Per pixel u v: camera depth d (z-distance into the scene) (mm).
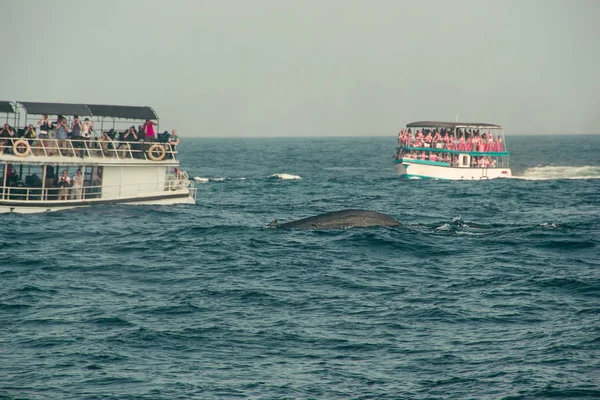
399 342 78688
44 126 177000
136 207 183250
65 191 176875
